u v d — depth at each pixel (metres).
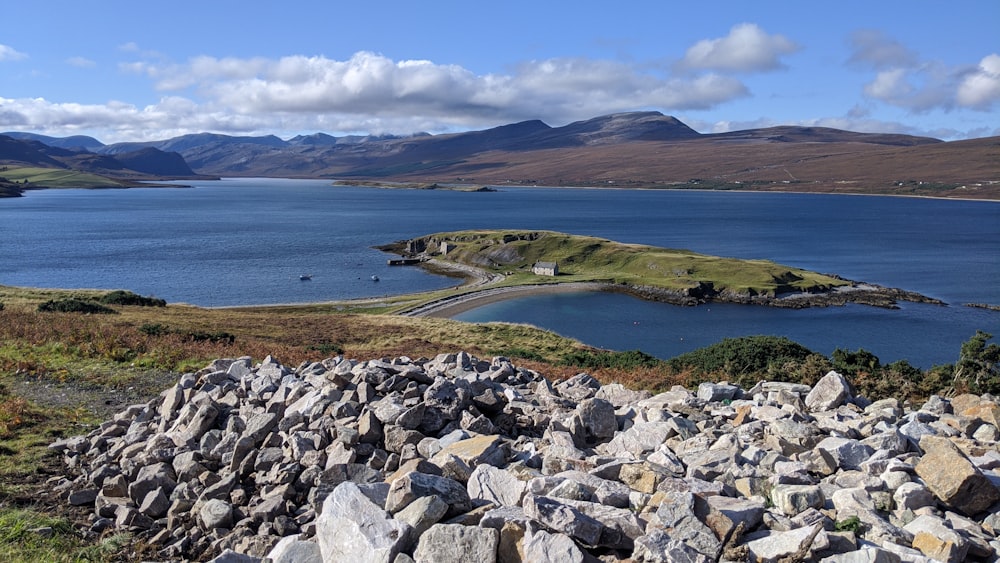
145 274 144.75
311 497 11.32
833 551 7.49
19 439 16.94
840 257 184.25
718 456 10.50
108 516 12.59
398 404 13.43
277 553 8.80
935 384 23.11
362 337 60.84
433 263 173.88
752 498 8.77
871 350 93.62
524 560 7.36
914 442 10.96
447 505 8.56
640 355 34.19
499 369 19.06
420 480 8.89
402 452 11.94
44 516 12.16
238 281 140.38
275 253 183.88
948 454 9.10
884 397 22.03
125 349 29.31
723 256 187.38
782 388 16.83
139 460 13.85
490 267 167.88
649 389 24.33
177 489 12.67
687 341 99.19
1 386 22.39
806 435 11.48
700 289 130.12
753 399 15.77
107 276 140.62
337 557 8.05
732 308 121.31
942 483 8.80
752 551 7.49
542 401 16.14
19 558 10.26
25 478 14.41
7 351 28.19
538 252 173.88
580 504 8.45
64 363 26.52
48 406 20.55
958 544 7.38
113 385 23.59
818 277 141.75
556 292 132.00
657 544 7.25
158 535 11.41
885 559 7.09
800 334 102.44
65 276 138.75
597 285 138.88
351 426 12.97
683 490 8.88
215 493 12.25
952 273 155.25
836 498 8.92
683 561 7.05
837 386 15.16
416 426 12.89
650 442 11.95
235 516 11.69
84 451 16.14
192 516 11.91
